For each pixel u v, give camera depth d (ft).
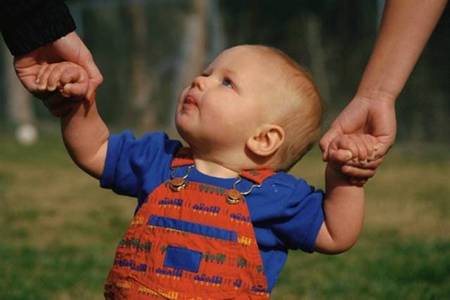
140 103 123.34
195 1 104.06
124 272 11.12
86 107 11.57
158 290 10.84
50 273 26.25
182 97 11.76
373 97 10.41
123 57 136.15
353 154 10.23
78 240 33.83
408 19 10.34
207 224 10.99
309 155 79.41
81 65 11.14
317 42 110.11
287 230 11.32
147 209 11.25
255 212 11.15
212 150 11.52
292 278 26.09
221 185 11.32
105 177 11.90
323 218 11.27
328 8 111.65
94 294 23.81
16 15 10.65
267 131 11.52
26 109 109.60
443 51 93.30
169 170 11.61
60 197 47.88
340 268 27.48
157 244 11.00
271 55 11.86
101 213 41.55
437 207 43.29
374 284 24.72
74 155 11.86
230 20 119.34
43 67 10.89
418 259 28.48
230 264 10.89
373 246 31.96
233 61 11.69
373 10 108.37
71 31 10.99
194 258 10.86
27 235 34.83
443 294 23.26
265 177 11.42
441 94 93.66
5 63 121.39
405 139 93.35
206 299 10.78
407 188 52.06
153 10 142.31
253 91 11.50
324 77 107.55
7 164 67.56
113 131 107.96
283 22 115.34
